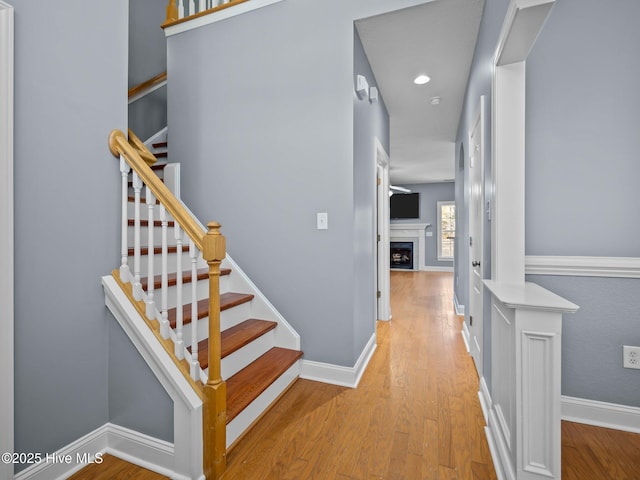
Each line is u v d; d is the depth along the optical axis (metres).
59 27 1.44
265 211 2.49
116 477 1.45
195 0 3.06
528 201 1.86
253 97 2.52
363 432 1.75
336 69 2.28
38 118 1.36
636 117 1.71
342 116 2.26
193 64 2.73
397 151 5.82
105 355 1.63
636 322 1.74
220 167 2.63
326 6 2.31
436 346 3.08
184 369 1.48
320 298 2.35
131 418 1.57
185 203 2.75
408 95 3.52
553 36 1.81
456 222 4.73
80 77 1.52
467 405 2.03
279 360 2.19
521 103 1.71
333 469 1.49
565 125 1.80
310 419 1.88
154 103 3.68
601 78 1.75
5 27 1.24
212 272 1.43
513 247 1.73
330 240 2.31
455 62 2.85
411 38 2.47
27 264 1.33
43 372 1.39
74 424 1.50
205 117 2.69
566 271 1.81
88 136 1.55
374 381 2.36
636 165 1.71
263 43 2.48
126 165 1.64
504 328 1.46
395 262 9.72
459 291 4.33
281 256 2.45
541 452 1.21
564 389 1.86
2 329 1.24
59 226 1.44
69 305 1.48
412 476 1.44
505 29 1.46
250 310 2.48
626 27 1.71
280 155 2.44
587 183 1.78
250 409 1.78
